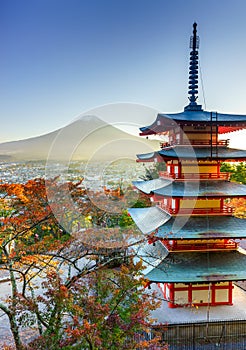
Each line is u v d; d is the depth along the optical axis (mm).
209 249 17531
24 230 11781
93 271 11133
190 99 19391
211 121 16125
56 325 9703
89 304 9453
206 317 16094
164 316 16141
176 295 17203
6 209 11938
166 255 17156
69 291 10109
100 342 8281
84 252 12602
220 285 17453
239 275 15977
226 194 16328
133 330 9797
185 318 15930
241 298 18469
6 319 17984
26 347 9758
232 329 14891
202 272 16062
